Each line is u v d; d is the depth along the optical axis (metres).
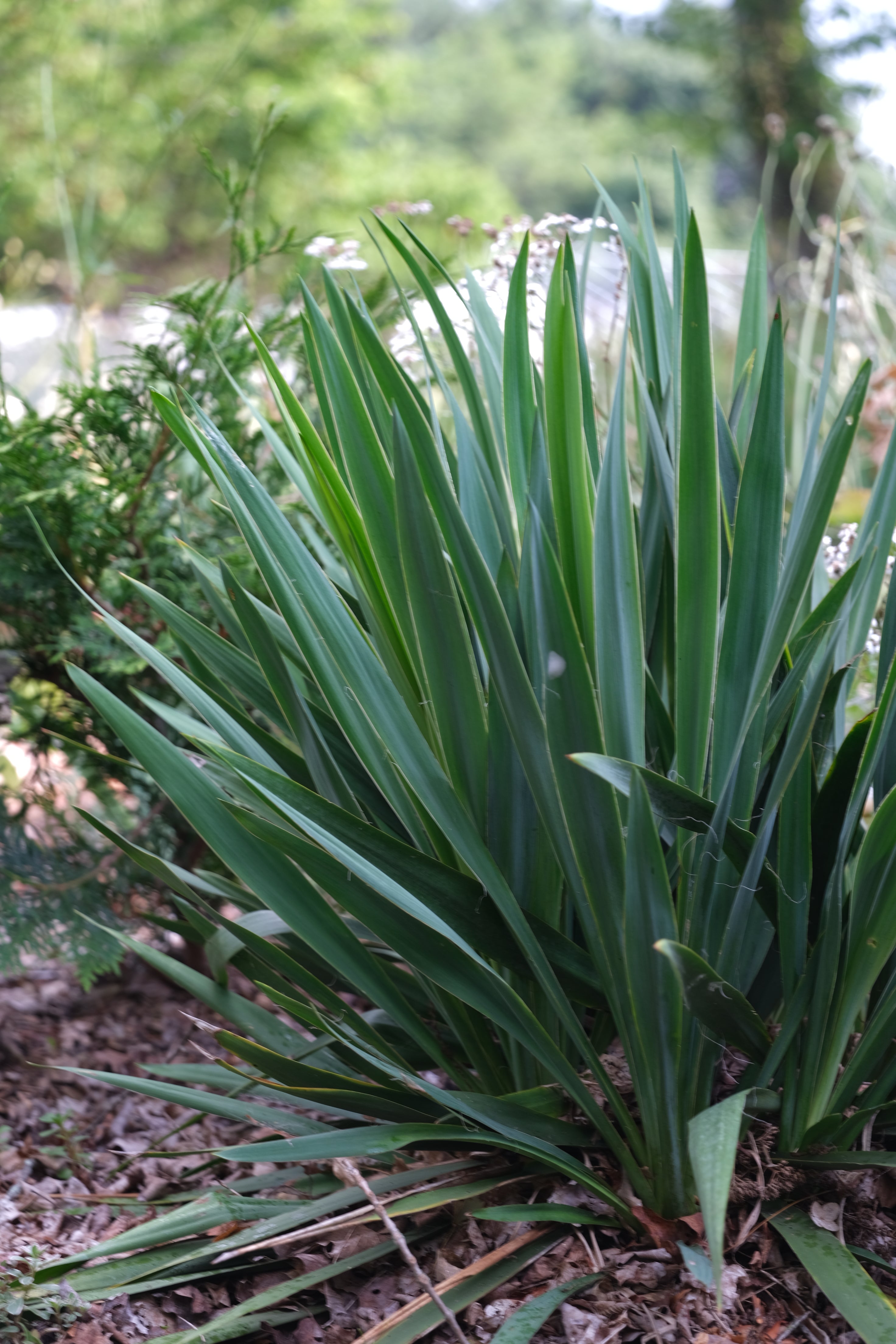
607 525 1.61
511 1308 1.69
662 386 1.88
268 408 2.52
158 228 9.71
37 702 2.36
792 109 11.31
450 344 1.86
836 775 1.68
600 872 1.62
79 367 2.45
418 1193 1.71
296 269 2.34
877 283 3.52
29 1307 1.71
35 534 2.21
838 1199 1.71
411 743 1.69
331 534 1.79
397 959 2.03
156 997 2.43
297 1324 1.73
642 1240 1.72
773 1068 1.69
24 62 7.83
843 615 1.70
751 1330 1.65
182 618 1.89
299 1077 1.73
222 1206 1.73
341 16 9.70
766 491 1.63
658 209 20.09
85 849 2.30
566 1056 1.81
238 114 2.81
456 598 1.66
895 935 1.62
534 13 34.84
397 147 11.45
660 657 1.87
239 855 1.74
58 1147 2.05
